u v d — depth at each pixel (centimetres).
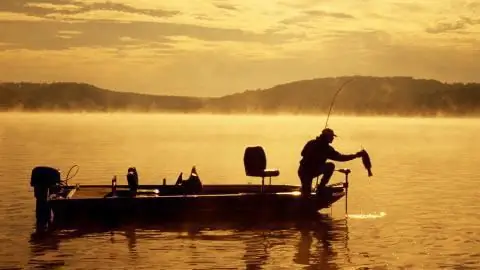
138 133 7300
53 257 1138
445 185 2217
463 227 1416
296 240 1288
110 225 1445
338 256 1151
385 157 3712
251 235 1337
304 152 1531
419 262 1107
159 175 2505
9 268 1060
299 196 1495
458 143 5544
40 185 1427
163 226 1436
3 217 1516
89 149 4200
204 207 1476
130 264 1090
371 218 1535
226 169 2786
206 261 1113
